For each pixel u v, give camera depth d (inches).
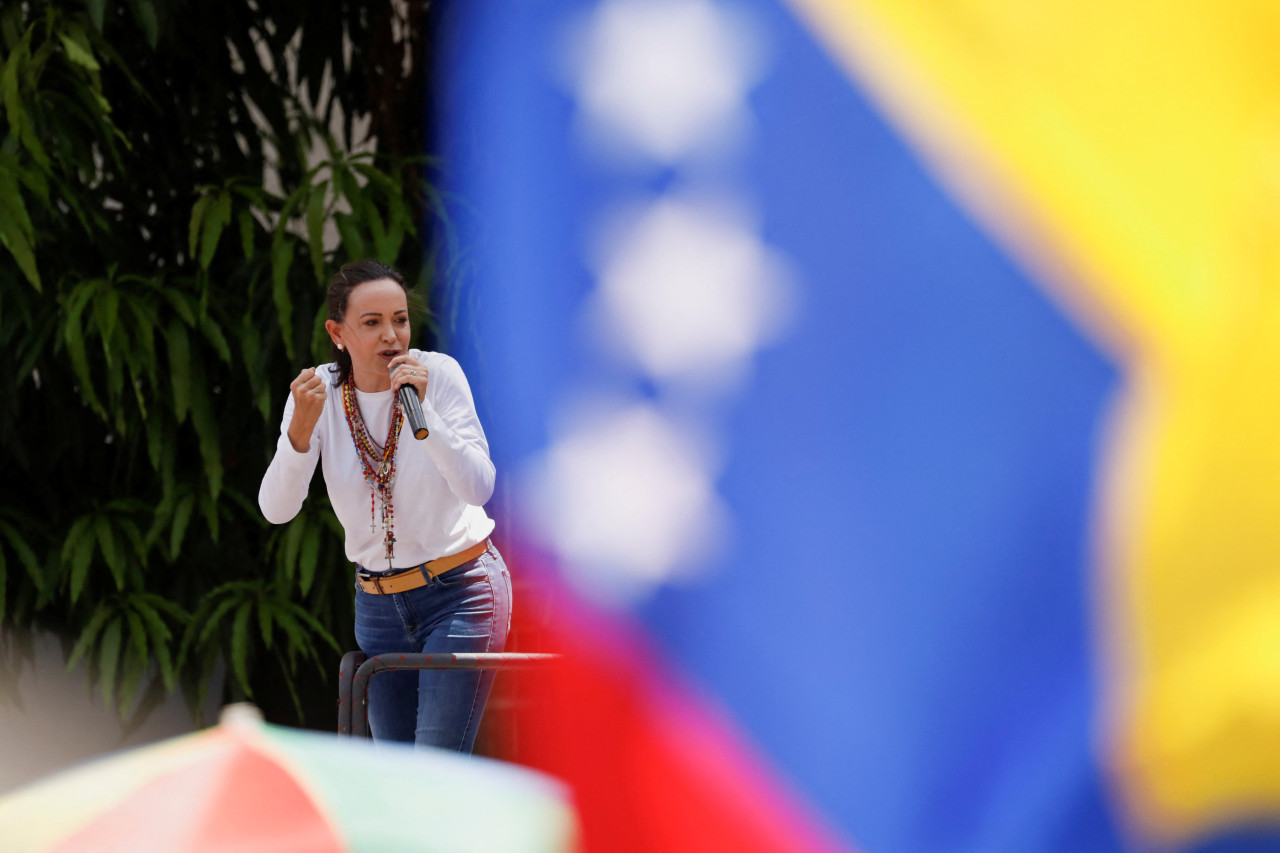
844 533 43.4
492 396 49.1
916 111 42.5
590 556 46.2
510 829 65.1
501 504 428.8
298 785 71.1
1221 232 40.0
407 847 66.5
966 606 42.3
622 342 45.3
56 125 534.3
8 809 72.9
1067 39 41.2
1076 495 41.4
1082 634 41.2
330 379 326.3
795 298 43.8
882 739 43.7
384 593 326.6
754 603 45.0
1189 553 39.7
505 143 46.1
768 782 45.1
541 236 45.9
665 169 44.8
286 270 533.3
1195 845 39.3
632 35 45.1
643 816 45.4
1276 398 39.4
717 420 45.1
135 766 75.7
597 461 45.6
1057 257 41.5
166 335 538.3
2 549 541.6
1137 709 40.1
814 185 43.8
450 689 317.7
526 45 46.0
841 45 43.1
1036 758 41.5
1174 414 40.3
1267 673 38.6
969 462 42.4
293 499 325.1
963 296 42.0
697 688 45.3
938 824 43.2
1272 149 39.7
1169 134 40.4
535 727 48.0
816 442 43.8
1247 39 39.7
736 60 44.2
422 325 528.7
